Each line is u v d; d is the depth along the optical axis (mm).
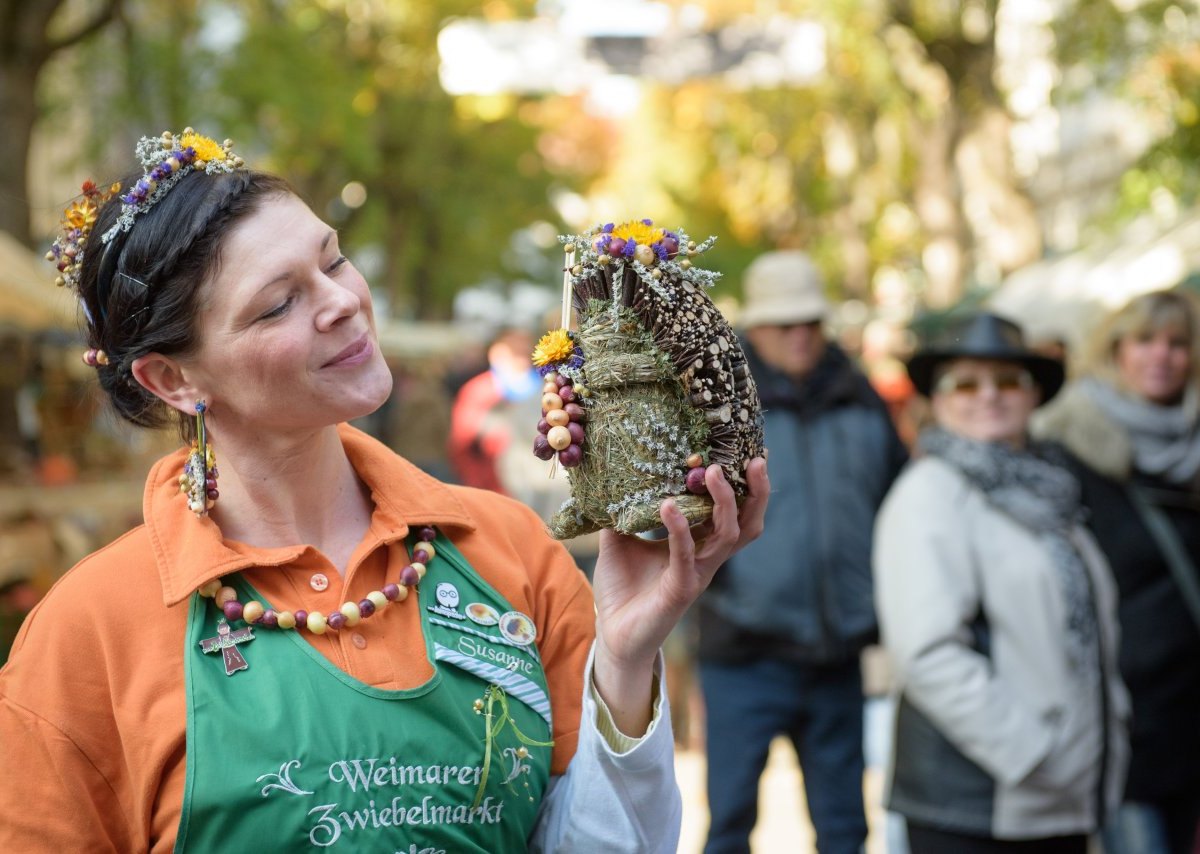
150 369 1783
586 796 1775
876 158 21266
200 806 1604
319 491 1830
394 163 26969
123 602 1712
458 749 1715
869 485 4363
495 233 32875
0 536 7734
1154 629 3801
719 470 1662
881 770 5891
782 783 6082
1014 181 13023
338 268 1791
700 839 5180
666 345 1697
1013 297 9844
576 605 1951
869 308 20734
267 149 16469
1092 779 3314
